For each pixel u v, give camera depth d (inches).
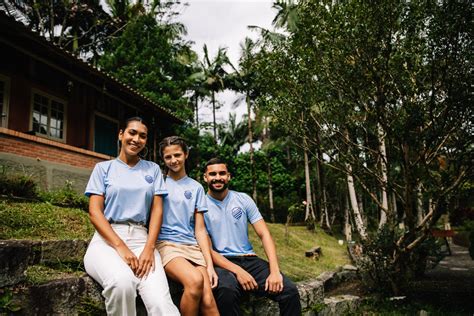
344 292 284.0
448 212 284.5
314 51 233.8
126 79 709.3
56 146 333.1
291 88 254.4
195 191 136.0
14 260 107.6
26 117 369.4
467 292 276.1
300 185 1059.9
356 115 256.8
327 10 224.8
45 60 366.0
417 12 204.1
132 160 126.3
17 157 294.2
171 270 117.1
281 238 497.7
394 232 277.9
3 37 319.9
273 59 258.1
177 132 715.4
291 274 302.2
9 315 99.8
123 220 118.1
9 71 354.6
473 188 254.4
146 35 783.1
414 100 226.2
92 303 113.0
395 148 256.7
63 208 229.0
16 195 234.7
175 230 128.3
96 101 473.7
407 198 246.7
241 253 147.0
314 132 278.7
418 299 256.2
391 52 218.8
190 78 941.8
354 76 223.8
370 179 305.3
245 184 1019.3
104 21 793.6
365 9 203.2
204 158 980.6
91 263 108.9
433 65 205.9
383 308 236.8
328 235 740.0
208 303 113.6
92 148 457.1
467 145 226.2
